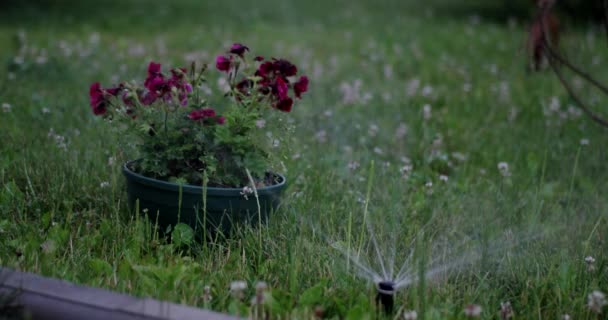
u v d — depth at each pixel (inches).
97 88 130.3
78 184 149.5
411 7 677.9
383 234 134.6
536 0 171.0
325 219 138.7
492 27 524.1
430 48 413.1
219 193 120.8
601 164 196.2
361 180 166.1
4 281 93.0
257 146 128.0
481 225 142.3
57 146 170.2
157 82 126.0
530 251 132.4
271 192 126.9
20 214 129.4
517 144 216.2
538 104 271.9
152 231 126.3
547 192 171.0
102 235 124.7
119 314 88.1
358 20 558.6
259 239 123.2
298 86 134.1
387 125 229.0
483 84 311.4
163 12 546.9
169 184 120.5
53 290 91.8
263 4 658.8
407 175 171.0
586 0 523.2
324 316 103.0
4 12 490.3
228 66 133.0
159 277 107.1
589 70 347.6
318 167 178.9
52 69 276.8
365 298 103.2
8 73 268.5
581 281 119.9
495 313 108.6
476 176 185.8
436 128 231.0
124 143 131.6
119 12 535.8
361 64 348.5
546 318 107.4
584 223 150.6
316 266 117.6
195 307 98.0
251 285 110.6
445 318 100.3
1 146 172.4
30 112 206.5
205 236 121.0
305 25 514.3
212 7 610.9
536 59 174.6
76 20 476.1
